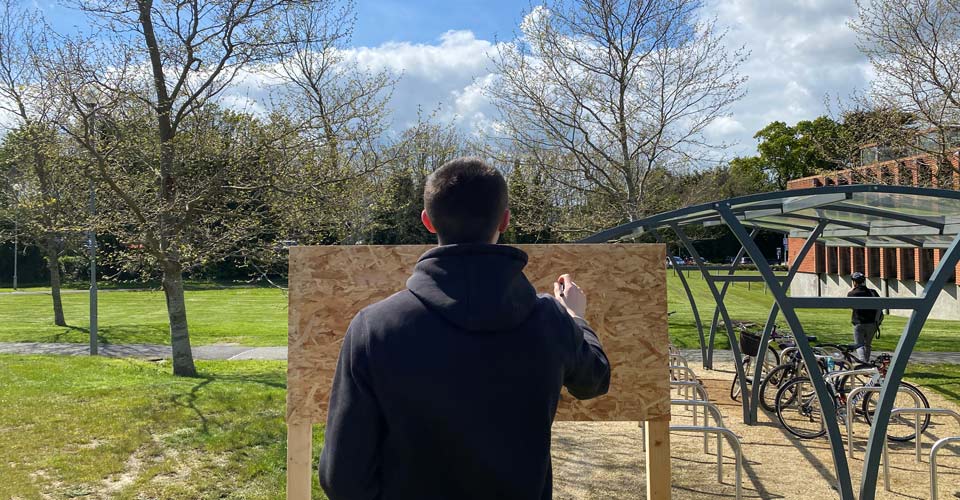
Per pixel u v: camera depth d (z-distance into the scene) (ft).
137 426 24.36
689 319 70.95
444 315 4.59
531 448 4.62
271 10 36.83
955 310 71.10
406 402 4.47
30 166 43.68
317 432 24.39
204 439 22.74
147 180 35.86
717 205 17.03
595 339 5.66
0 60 35.99
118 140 34.71
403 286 9.91
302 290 9.89
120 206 36.24
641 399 9.93
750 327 33.17
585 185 51.16
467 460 4.46
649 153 48.78
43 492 17.70
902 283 79.25
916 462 21.48
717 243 196.03
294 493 9.71
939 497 18.26
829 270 99.96
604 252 10.02
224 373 39.45
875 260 86.63
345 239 50.78
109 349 54.95
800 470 20.67
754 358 32.60
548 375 4.75
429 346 4.52
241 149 35.81
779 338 31.40
